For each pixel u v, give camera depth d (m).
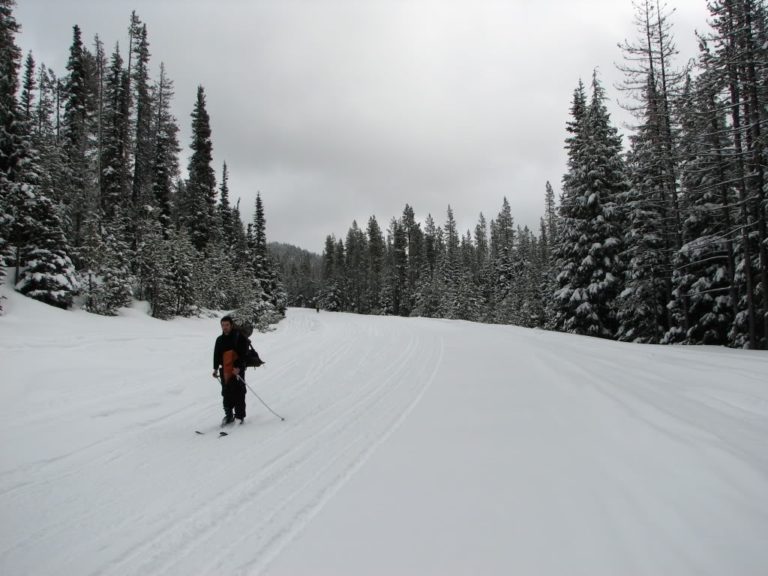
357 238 102.56
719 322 21.70
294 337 19.89
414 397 7.88
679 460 4.20
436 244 86.94
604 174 26.17
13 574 3.06
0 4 20.31
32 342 12.46
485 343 15.12
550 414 6.14
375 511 3.70
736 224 20.17
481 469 4.43
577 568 2.73
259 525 3.62
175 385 9.36
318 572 2.89
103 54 30.00
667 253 23.47
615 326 26.55
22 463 5.11
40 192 20.75
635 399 6.37
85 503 4.14
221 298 37.88
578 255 26.80
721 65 17.59
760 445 4.44
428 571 2.82
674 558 2.74
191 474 4.79
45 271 20.14
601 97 28.28
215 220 43.69
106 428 6.45
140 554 3.28
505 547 3.04
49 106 32.38
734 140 18.27
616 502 3.53
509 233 76.50
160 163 34.56
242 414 6.71
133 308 25.84
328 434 6.01
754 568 2.58
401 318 42.28
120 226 25.27
